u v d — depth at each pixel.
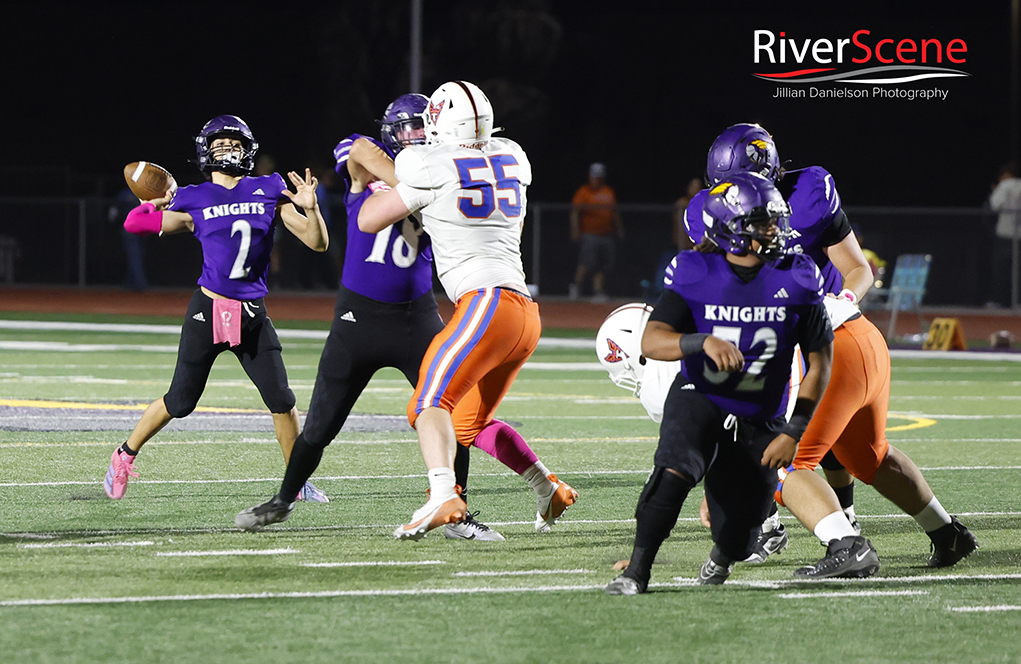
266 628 14.59
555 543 19.45
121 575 17.03
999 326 69.81
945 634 14.69
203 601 15.73
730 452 15.75
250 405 35.34
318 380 19.23
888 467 17.80
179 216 21.06
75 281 85.44
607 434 31.45
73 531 19.77
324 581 16.86
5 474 24.62
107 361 46.22
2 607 15.34
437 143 18.33
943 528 17.97
